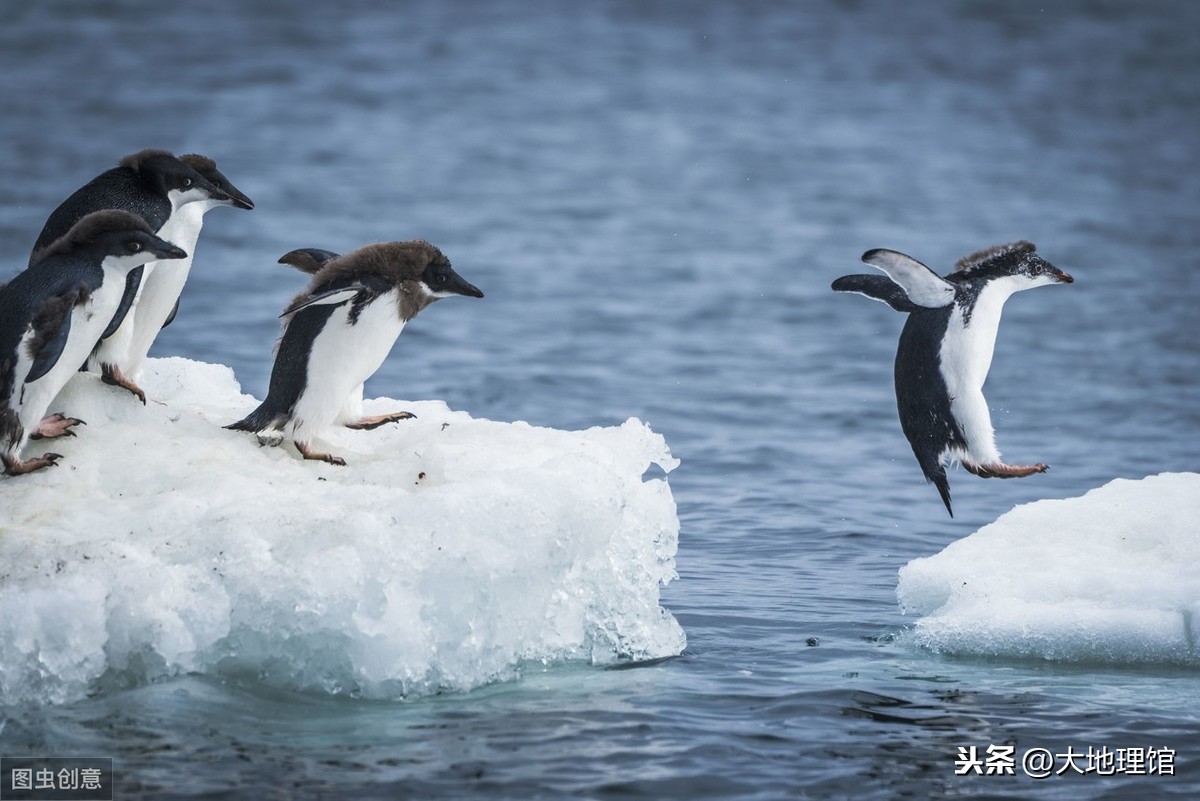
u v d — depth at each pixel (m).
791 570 27.27
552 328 59.12
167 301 21.73
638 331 59.16
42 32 160.38
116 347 21.27
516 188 103.62
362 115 133.00
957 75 173.38
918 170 117.00
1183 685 20.48
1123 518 23.95
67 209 20.83
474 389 46.22
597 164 117.06
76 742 16.83
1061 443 39.94
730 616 23.83
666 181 110.12
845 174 114.81
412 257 20.83
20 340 18.75
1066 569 22.89
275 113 128.12
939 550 29.12
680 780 16.58
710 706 19.12
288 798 15.66
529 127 135.00
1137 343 55.28
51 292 18.84
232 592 18.50
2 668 17.66
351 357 20.66
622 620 21.44
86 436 20.86
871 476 36.09
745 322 62.00
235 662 18.86
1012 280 22.14
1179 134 136.00
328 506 19.62
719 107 151.75
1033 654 21.69
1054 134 136.50
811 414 44.06
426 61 170.62
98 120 114.50
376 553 18.69
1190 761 17.56
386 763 16.72
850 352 55.41
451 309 62.28
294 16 192.12
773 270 76.25
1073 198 102.38
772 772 16.94
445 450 21.41
